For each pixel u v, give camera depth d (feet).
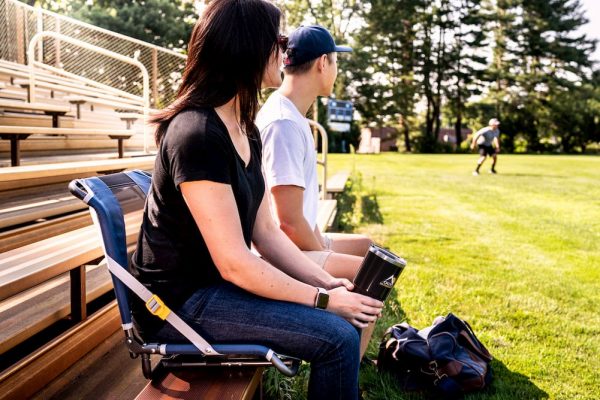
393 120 145.38
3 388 6.33
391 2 135.85
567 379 9.68
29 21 32.35
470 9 147.23
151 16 76.59
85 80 31.40
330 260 7.79
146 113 23.91
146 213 5.53
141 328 5.52
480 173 54.75
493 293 14.25
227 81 5.31
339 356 5.25
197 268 5.39
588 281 15.79
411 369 9.19
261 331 5.26
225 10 5.29
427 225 23.86
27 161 17.11
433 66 146.61
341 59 133.49
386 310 12.34
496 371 9.91
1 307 7.70
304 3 132.87
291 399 8.14
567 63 155.43
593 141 148.97
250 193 5.56
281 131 8.07
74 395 7.13
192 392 5.30
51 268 7.06
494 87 153.89
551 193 37.24
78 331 7.64
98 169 13.16
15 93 24.26
